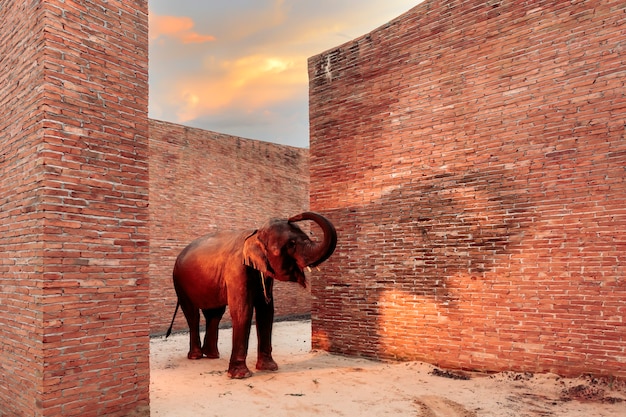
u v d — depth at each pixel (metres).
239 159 14.27
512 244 6.14
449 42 6.95
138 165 4.84
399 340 7.23
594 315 5.44
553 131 5.88
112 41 4.71
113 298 4.51
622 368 5.20
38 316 4.07
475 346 6.39
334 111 8.38
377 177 7.71
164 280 11.89
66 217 4.22
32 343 4.15
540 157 5.97
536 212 5.96
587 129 5.61
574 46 5.77
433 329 6.85
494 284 6.27
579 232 5.61
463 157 6.71
